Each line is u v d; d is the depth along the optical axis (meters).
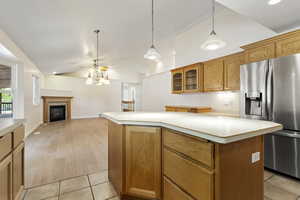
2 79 3.53
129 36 3.70
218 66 3.14
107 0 2.11
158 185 1.50
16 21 2.24
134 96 9.68
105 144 3.61
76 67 6.93
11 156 1.37
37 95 5.76
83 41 3.56
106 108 8.50
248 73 2.41
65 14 2.27
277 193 1.78
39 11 2.09
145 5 2.42
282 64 2.02
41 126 5.67
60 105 7.15
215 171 1.00
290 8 1.88
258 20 2.17
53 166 2.47
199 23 3.71
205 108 3.52
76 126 5.72
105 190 1.85
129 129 1.59
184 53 4.22
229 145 1.04
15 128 1.46
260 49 2.32
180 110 4.00
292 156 1.98
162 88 6.73
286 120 2.00
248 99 2.46
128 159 1.61
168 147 1.40
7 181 1.30
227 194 1.03
